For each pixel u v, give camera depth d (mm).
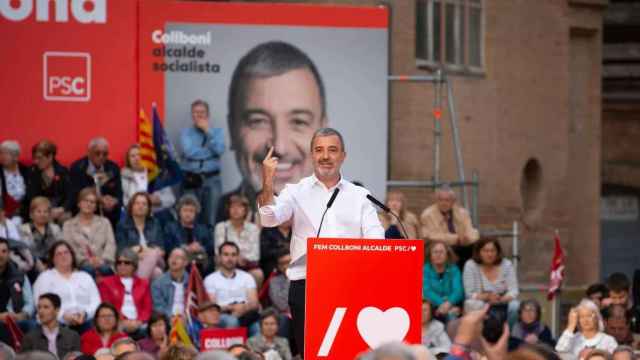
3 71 43719
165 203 43656
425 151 56125
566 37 64188
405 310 22219
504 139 60562
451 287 42000
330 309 22172
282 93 45125
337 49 45438
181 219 42000
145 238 40781
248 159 44906
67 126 43906
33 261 39094
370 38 45594
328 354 22203
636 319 42219
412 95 55562
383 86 45688
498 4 60469
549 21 63281
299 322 23969
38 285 37688
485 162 59438
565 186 64188
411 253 22219
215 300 39844
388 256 22203
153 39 44469
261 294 41250
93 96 44062
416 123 55719
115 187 42125
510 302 42375
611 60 75500
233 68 44875
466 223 43875
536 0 62469
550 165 63438
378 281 22203
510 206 60938
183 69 44562
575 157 67312
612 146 77000
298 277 23938
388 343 16125
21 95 43750
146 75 44406
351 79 45469
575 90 67062
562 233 64375
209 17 44750
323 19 45375
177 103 44500
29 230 39562
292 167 45125
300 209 23797
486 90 59625
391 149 54812
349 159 45469
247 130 44906
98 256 39812
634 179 76562
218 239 41531
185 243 41938
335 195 23828
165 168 43938
